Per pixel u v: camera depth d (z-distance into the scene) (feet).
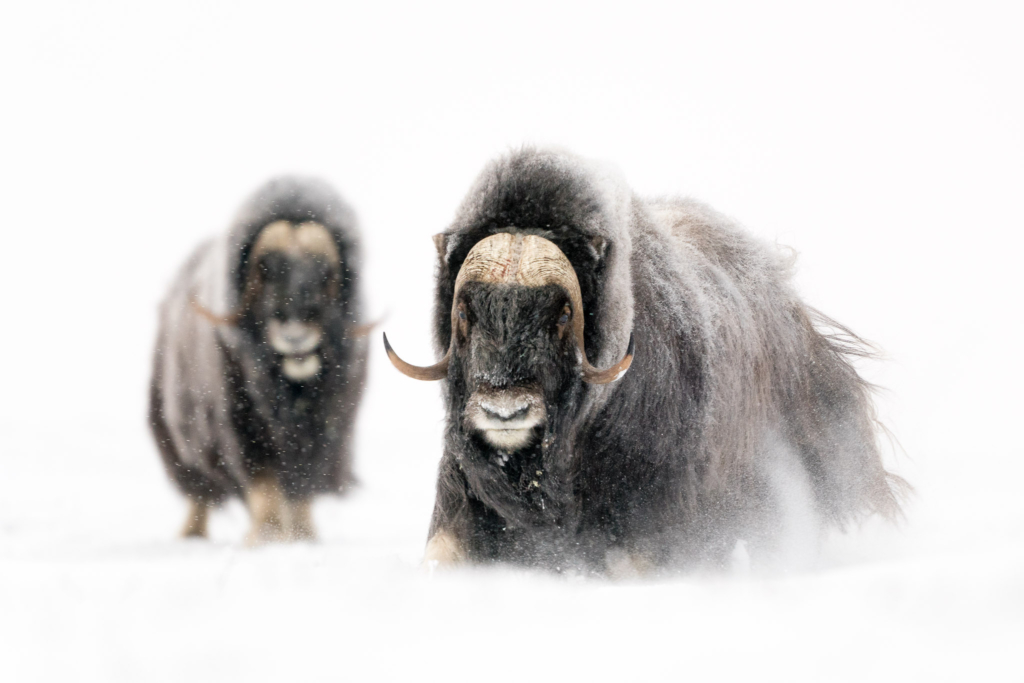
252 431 114.93
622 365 80.12
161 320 125.49
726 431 92.73
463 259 84.07
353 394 118.62
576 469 86.22
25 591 71.00
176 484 123.65
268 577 74.02
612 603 67.82
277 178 115.44
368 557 89.97
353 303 116.98
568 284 79.56
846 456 109.81
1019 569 66.03
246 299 112.37
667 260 93.91
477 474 82.99
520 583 79.15
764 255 111.34
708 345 92.48
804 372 107.04
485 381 77.15
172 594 68.74
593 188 85.51
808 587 69.41
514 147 88.43
